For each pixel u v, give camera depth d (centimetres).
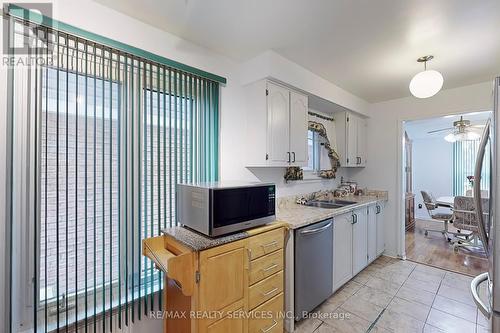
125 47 153
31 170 123
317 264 212
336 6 149
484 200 234
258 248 158
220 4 148
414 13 155
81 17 140
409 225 511
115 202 151
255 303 156
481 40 187
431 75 195
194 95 195
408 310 215
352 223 270
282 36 184
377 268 307
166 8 152
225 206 146
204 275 129
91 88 143
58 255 127
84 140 138
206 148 203
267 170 256
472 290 110
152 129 165
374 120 368
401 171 342
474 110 282
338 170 373
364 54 212
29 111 123
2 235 117
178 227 164
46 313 123
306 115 254
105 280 146
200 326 127
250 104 228
